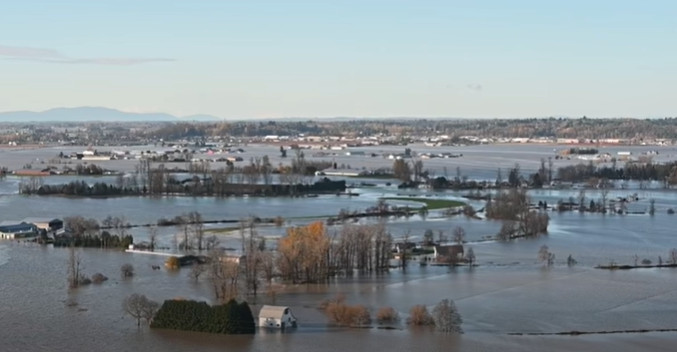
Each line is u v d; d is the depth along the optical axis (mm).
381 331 188125
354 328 190500
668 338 186375
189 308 188750
